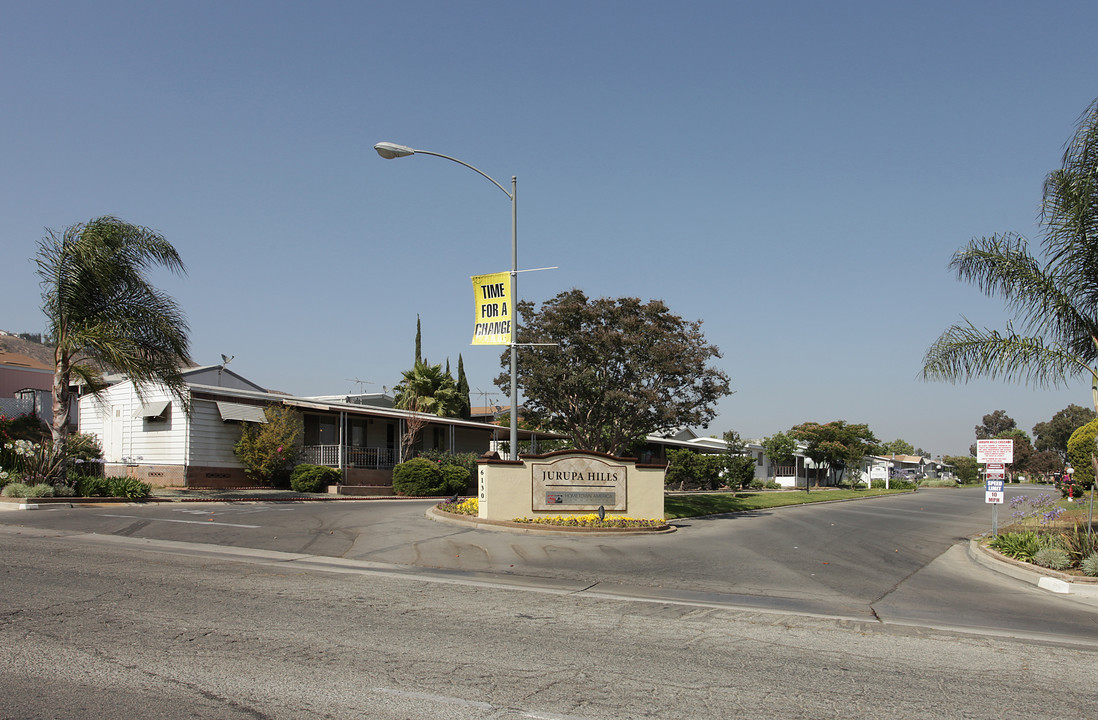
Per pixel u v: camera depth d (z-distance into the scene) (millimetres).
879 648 8211
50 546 12797
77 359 22266
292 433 30469
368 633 7719
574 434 25547
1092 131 14625
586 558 14836
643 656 7316
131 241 22172
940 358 17578
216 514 19141
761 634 8688
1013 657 8008
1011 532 19703
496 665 6727
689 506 29281
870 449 75188
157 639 7125
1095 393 16156
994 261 16797
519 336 25016
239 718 5176
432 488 31328
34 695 5484
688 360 24719
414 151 18672
